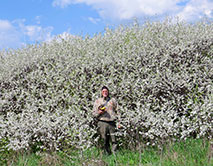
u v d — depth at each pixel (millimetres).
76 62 7512
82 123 6012
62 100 6867
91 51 7984
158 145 5238
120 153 5480
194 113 5738
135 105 6555
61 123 5719
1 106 7113
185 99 6605
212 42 8023
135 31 9516
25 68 8086
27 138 5648
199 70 6961
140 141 5746
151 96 6465
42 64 7770
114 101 5695
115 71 7074
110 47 8117
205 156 4672
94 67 7258
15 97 7445
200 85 6785
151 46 8000
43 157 5203
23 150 5551
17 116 6289
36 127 5828
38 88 7328
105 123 5504
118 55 7562
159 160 4809
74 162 5062
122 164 4934
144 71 6867
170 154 4898
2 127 5816
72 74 7051
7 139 5812
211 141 5148
